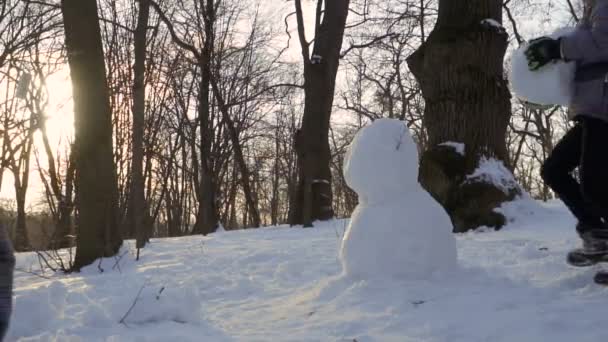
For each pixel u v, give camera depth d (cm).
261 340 323
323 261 583
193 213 3438
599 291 335
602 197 331
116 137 1789
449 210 827
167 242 945
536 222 780
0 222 177
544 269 419
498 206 803
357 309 356
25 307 364
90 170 743
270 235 1011
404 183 399
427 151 873
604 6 326
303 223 1292
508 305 328
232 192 2977
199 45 2062
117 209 779
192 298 380
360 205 421
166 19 1490
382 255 393
